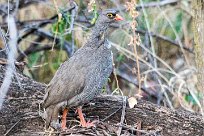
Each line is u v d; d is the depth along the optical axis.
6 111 10.40
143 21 15.41
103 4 14.35
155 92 15.34
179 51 16.09
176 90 14.31
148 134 9.94
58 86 9.59
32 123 10.15
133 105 10.59
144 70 15.34
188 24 16.42
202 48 10.07
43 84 11.48
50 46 15.37
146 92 15.29
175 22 16.25
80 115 9.92
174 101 14.52
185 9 15.87
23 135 9.85
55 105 9.62
